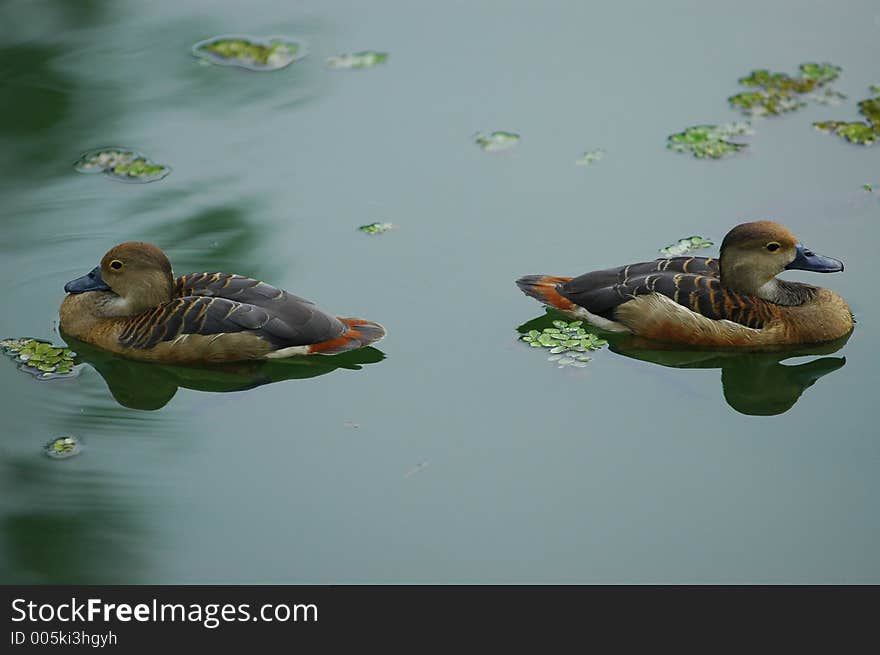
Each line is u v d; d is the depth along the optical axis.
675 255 15.05
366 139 17.25
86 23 19.48
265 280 14.67
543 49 19.22
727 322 13.70
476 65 18.83
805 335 13.81
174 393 13.41
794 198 16.03
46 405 13.03
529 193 16.31
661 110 17.83
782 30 19.69
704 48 19.23
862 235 15.39
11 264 14.91
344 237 15.50
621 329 14.09
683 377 13.70
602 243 15.39
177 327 13.33
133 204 15.88
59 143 16.86
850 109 17.77
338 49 19.14
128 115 17.50
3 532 11.31
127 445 12.51
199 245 15.20
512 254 15.27
